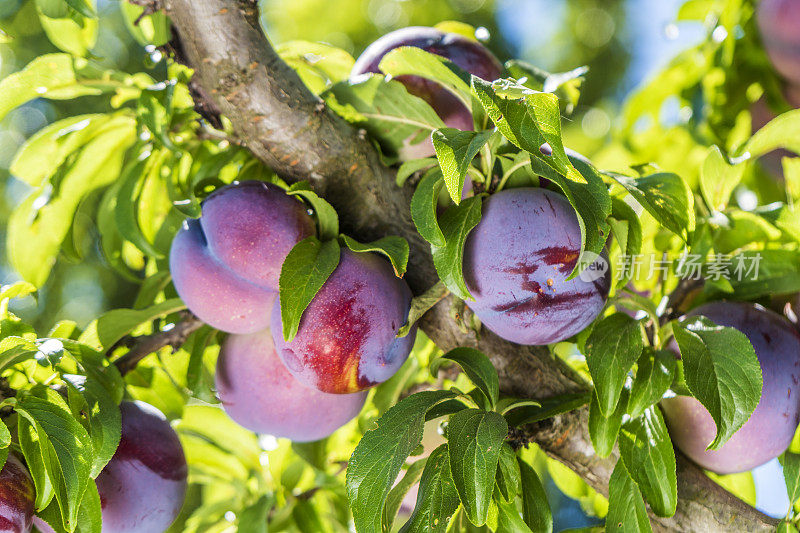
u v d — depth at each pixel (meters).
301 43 1.04
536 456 1.14
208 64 0.96
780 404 0.96
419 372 1.08
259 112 0.96
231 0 0.95
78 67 1.00
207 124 1.00
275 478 1.09
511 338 0.95
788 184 1.04
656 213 0.94
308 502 1.08
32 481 0.93
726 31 1.11
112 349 1.00
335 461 1.09
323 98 0.97
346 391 0.95
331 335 0.94
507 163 0.95
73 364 0.96
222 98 0.96
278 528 1.08
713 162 0.99
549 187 0.95
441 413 0.94
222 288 0.96
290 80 0.96
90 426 0.93
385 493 0.92
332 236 0.96
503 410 0.96
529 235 0.93
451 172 0.91
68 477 0.91
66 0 0.96
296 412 0.98
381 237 0.97
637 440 0.95
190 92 0.97
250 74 0.95
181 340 1.00
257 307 0.96
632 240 0.95
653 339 0.99
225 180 1.01
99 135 1.03
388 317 0.94
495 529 0.94
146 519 0.96
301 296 0.93
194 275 0.96
